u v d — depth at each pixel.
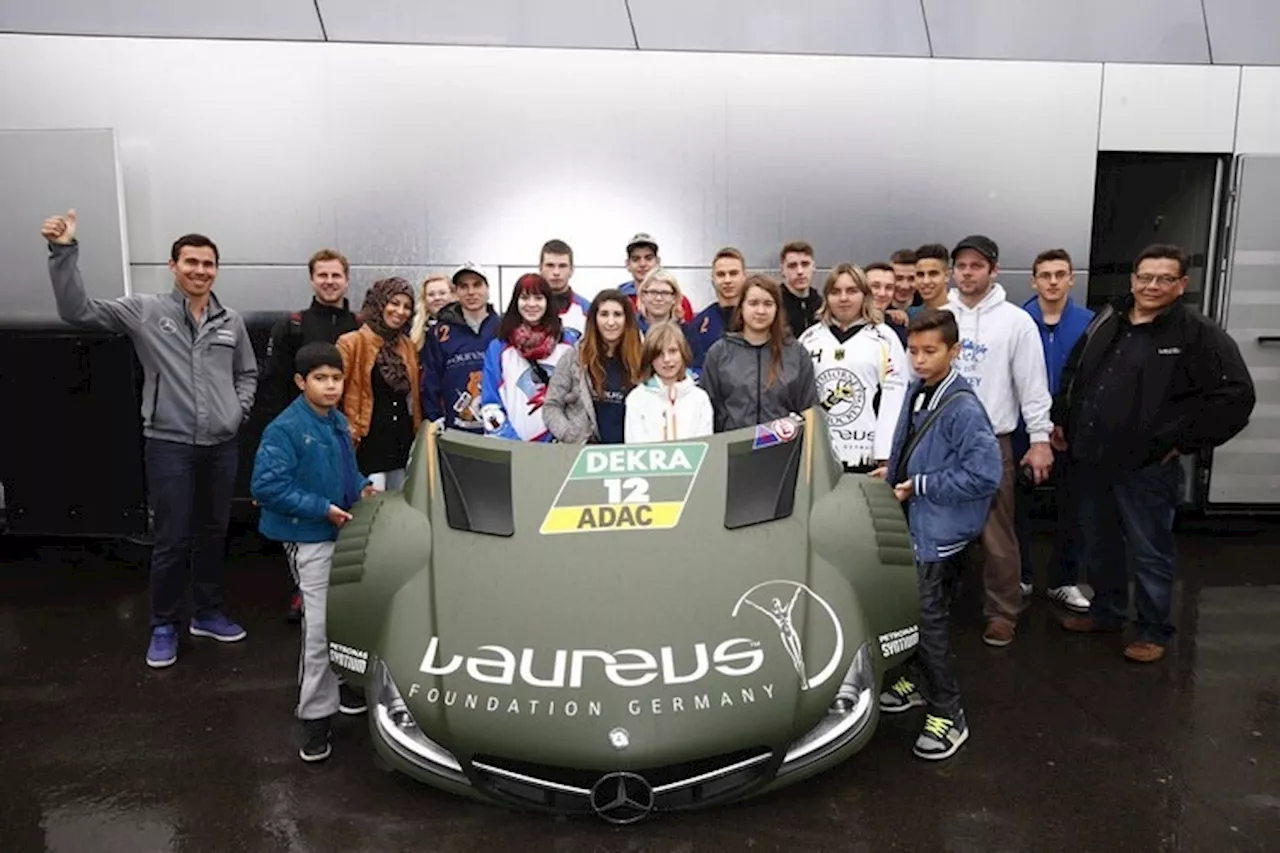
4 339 5.23
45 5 5.14
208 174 5.23
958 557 3.54
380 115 5.27
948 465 3.46
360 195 5.30
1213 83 5.77
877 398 4.39
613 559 3.14
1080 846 2.88
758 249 5.53
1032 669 4.27
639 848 2.87
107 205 5.11
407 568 3.17
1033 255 5.71
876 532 3.30
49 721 3.78
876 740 3.60
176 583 4.34
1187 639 4.62
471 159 5.34
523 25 5.32
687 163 5.45
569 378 4.14
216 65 5.19
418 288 5.37
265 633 4.74
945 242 5.64
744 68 5.43
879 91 5.53
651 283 4.67
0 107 5.16
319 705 3.39
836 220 5.55
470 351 4.88
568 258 4.98
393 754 2.85
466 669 2.83
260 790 3.23
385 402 4.73
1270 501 6.18
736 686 2.76
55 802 3.16
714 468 3.50
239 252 5.28
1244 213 5.85
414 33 5.26
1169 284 4.04
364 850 2.87
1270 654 4.44
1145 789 3.22
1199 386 4.08
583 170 5.39
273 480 3.30
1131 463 4.21
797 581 3.10
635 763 2.61
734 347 4.16
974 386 4.57
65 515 5.38
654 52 5.38
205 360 4.33
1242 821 3.02
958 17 5.57
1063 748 3.52
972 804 3.12
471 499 3.38
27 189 5.11
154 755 3.49
